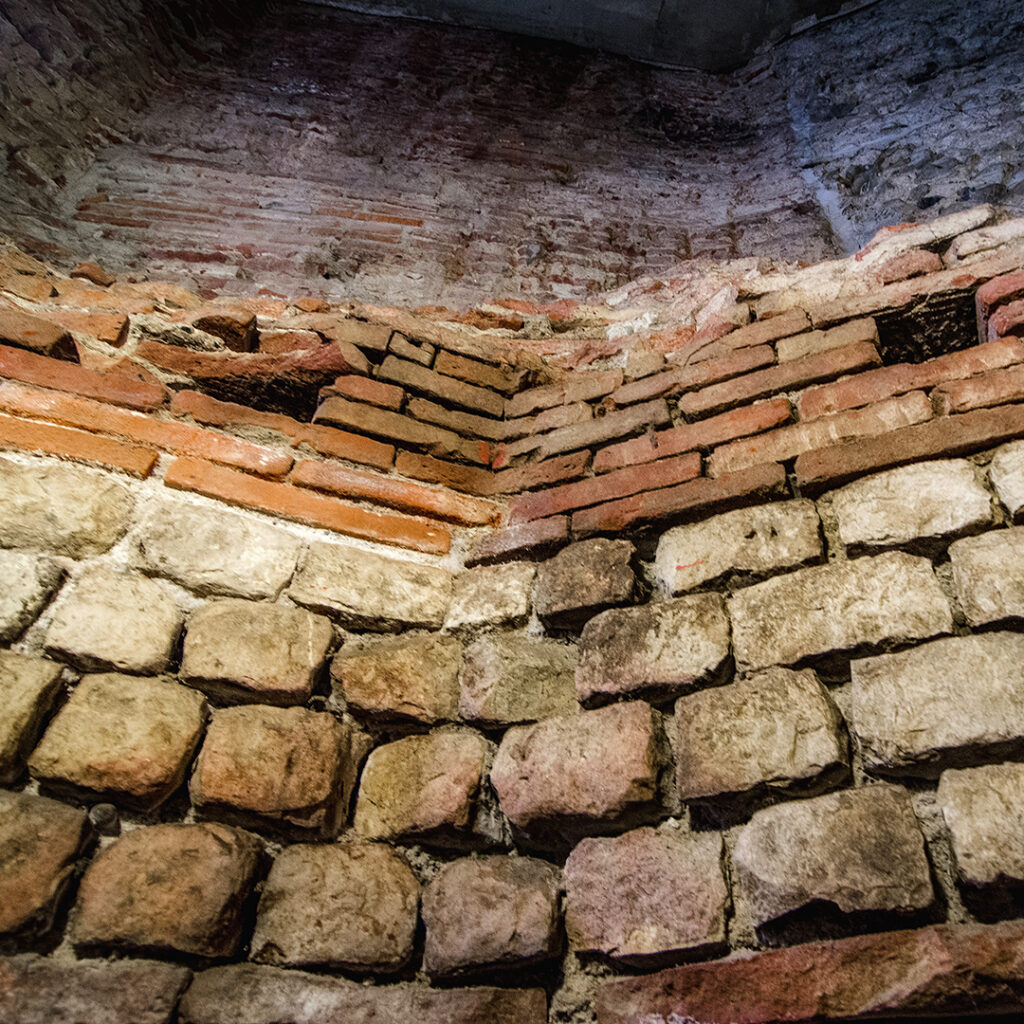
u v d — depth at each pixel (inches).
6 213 95.6
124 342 64.1
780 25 178.1
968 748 36.4
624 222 132.0
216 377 65.1
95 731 41.4
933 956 33.0
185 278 102.3
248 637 47.4
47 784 39.8
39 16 114.4
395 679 49.1
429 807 44.4
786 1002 34.3
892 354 64.1
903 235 68.9
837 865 35.9
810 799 38.6
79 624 44.8
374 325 71.3
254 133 133.8
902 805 36.6
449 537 59.3
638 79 179.0
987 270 59.2
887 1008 32.7
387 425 64.9
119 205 110.1
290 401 68.1
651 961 38.1
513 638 51.7
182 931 37.3
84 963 36.2
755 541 49.2
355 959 39.4
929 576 42.8
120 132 121.9
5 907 35.3
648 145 154.9
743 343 65.0
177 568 49.7
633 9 179.5
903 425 51.3
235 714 44.9
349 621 51.6
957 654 39.2
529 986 40.1
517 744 46.2
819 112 149.4
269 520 55.0
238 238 110.9
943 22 149.4
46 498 49.2
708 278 82.4
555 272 119.0
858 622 42.5
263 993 37.6
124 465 53.4
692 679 44.5
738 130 159.5
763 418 57.4
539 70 176.4
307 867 42.0
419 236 120.1
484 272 116.4
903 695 39.2
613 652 47.9
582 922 40.4
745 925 37.3
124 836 39.6
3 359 55.6
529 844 44.3
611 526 54.9
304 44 165.3
